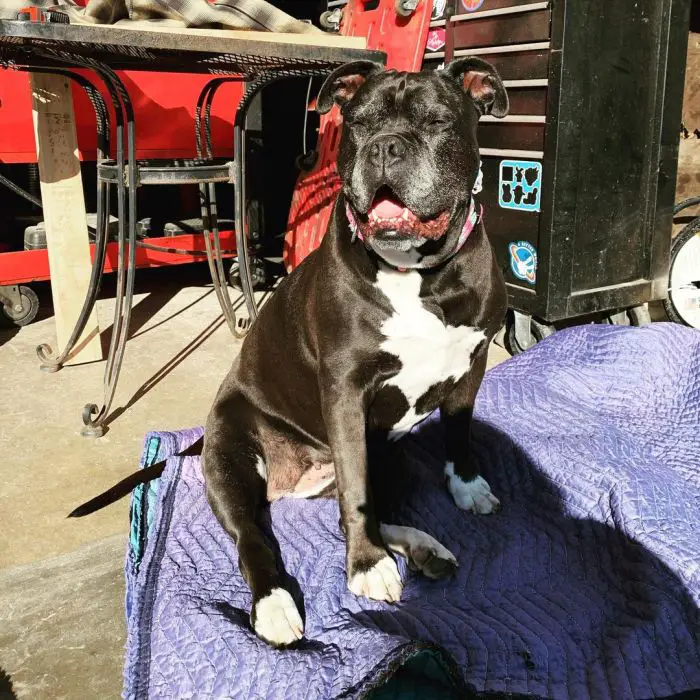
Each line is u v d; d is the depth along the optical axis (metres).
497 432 2.57
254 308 3.76
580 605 1.89
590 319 4.26
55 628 2.07
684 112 4.44
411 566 2.04
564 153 3.41
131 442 3.08
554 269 3.57
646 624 1.76
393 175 1.82
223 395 2.43
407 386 2.13
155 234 5.00
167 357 3.99
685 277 4.06
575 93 3.36
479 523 2.26
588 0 3.25
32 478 2.81
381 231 1.83
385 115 2.00
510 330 3.99
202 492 2.38
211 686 1.64
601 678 1.65
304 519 2.30
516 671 1.67
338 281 2.00
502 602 1.92
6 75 4.18
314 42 3.20
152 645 1.81
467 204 2.02
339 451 2.00
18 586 2.22
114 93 3.06
